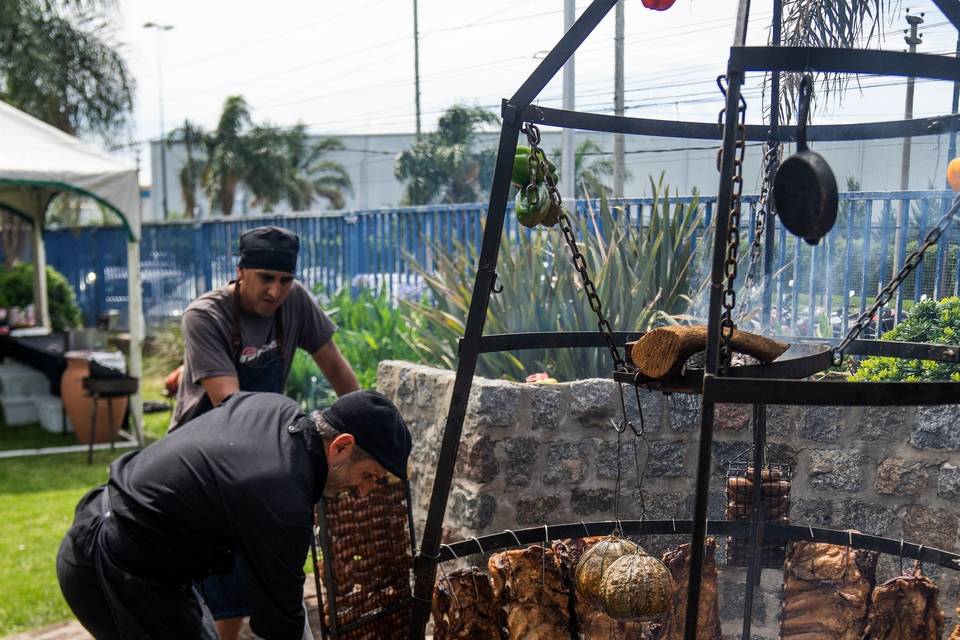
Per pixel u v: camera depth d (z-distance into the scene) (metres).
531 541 2.75
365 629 2.76
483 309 2.38
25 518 5.59
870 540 2.67
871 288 3.71
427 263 8.18
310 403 6.75
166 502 2.20
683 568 2.62
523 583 2.50
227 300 3.09
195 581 2.44
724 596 3.39
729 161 1.73
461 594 2.47
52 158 6.97
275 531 2.08
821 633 2.58
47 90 15.19
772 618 3.37
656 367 1.95
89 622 2.44
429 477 3.87
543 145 6.47
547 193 2.28
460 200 8.55
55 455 7.56
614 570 2.14
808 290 3.77
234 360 3.08
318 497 2.31
